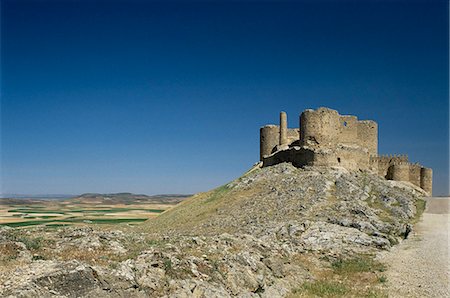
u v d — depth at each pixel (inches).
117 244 907.4
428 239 1395.2
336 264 1155.9
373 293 908.6
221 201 2128.4
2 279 598.9
